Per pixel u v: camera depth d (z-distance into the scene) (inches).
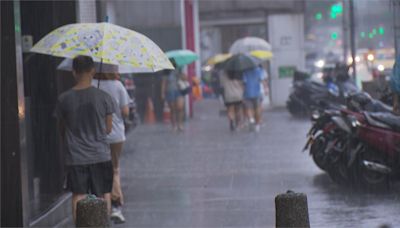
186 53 1537.9
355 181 808.9
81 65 585.6
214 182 898.7
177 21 1827.0
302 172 948.6
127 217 707.4
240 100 1512.1
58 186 768.9
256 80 1512.1
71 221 713.0
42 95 772.0
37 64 774.5
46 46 587.5
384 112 829.8
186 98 1923.0
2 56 607.5
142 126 1701.5
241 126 1577.3
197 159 1110.4
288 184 860.6
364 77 1616.6
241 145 1269.7
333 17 2450.8
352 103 848.3
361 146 796.0
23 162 616.7
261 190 831.1
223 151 1194.6
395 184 805.9
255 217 684.7
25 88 768.3
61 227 687.1
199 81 2217.0
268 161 1060.5
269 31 2203.5
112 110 591.5
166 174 974.4
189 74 1967.3
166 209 742.5
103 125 587.2
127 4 1806.1
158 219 694.5
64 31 598.2
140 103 1784.0
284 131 1492.4
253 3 2193.7
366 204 723.4
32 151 759.7
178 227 655.8
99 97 585.6
